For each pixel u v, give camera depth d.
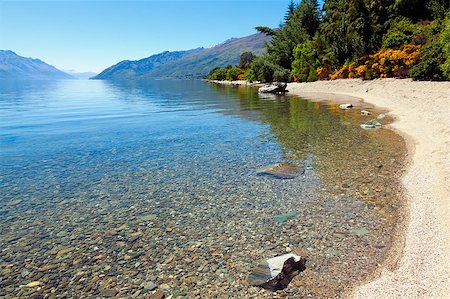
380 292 4.98
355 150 13.02
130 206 8.45
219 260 6.00
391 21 42.09
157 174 10.97
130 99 46.09
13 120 24.41
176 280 5.48
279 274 5.33
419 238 6.38
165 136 17.45
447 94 21.91
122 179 10.54
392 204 8.06
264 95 42.91
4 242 6.79
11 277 5.66
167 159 12.78
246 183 9.87
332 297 4.97
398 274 5.39
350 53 46.81
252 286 5.25
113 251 6.40
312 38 63.06
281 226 7.18
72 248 6.53
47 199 8.98
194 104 35.12
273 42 73.88
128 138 17.12
